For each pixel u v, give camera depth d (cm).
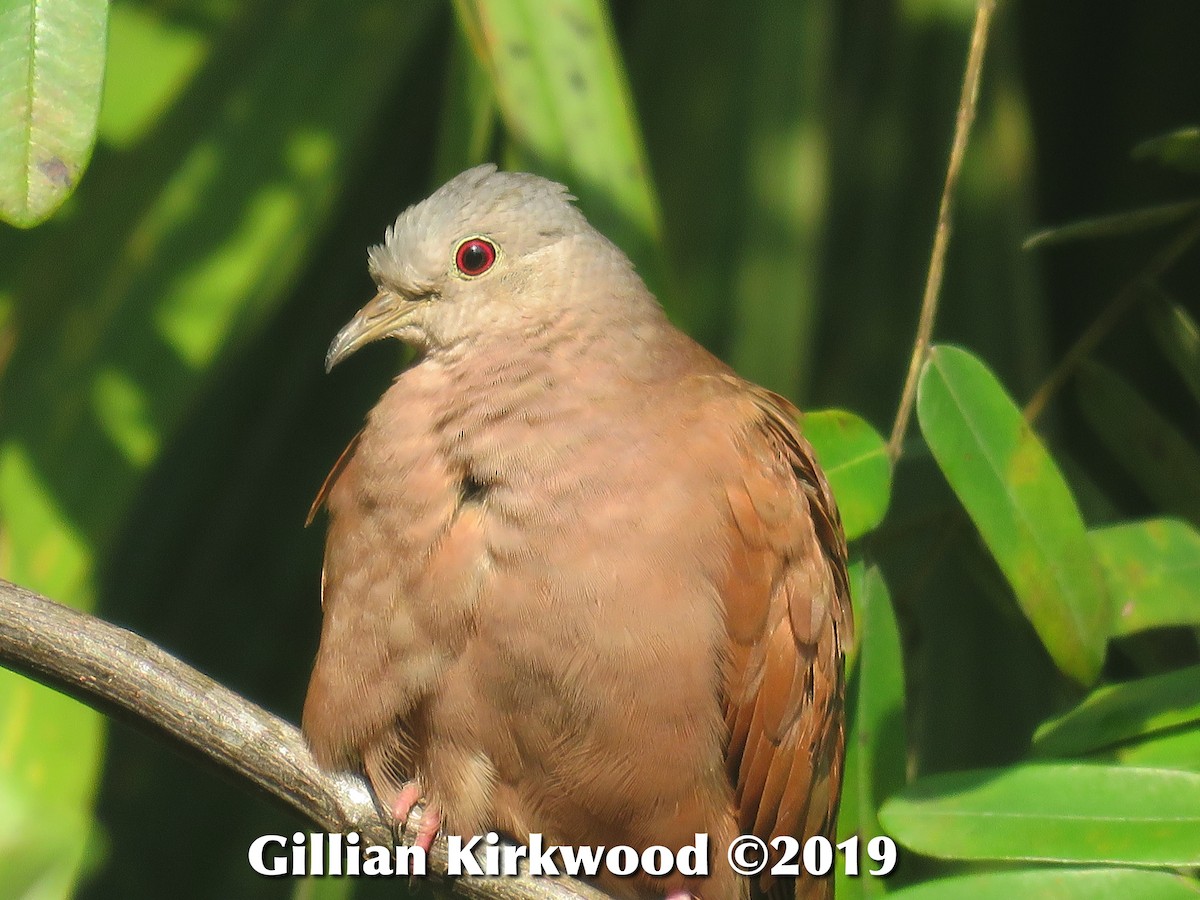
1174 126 1133
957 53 1045
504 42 797
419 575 682
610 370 710
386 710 691
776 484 711
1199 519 796
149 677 640
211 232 849
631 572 666
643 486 678
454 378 721
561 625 664
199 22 884
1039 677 909
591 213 788
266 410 1173
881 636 716
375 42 890
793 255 938
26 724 740
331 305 1170
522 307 735
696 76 988
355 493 712
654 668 666
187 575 1171
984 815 625
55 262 836
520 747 681
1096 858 605
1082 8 1180
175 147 862
